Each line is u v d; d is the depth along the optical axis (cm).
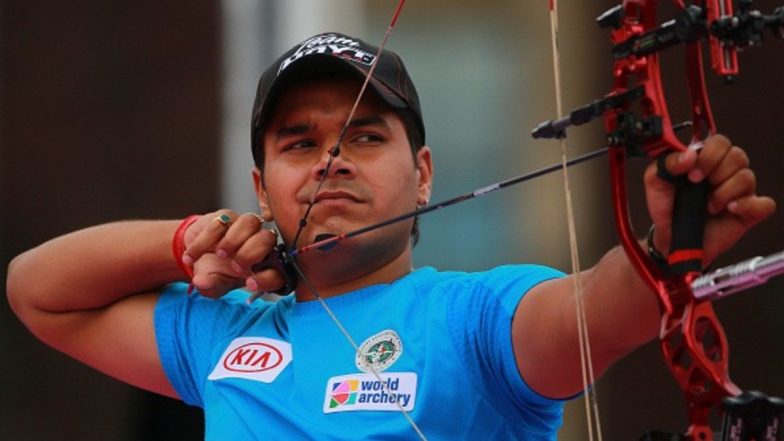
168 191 2541
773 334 2255
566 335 972
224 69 2528
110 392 2494
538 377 1009
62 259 1248
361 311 1105
